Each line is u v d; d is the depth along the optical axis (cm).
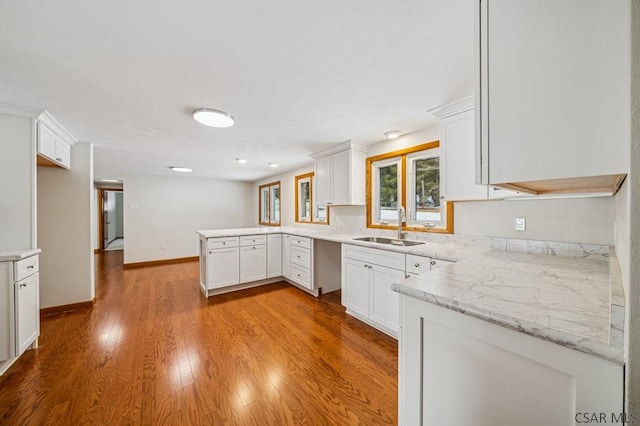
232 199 670
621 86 58
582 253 167
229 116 228
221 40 130
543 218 187
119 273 473
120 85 174
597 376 59
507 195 177
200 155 386
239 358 195
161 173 550
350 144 317
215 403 149
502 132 76
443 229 256
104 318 270
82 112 218
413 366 95
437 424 90
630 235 49
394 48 138
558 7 66
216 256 345
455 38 130
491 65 78
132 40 129
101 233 692
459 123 204
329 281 358
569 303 81
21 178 210
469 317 81
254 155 388
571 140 64
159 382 167
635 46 48
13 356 182
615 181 80
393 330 225
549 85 68
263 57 145
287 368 182
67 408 145
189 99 196
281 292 361
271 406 147
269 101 202
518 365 72
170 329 244
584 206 169
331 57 146
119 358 195
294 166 484
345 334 233
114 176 539
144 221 554
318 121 247
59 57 142
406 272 215
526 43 72
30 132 214
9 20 113
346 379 171
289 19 116
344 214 375
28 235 210
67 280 295
